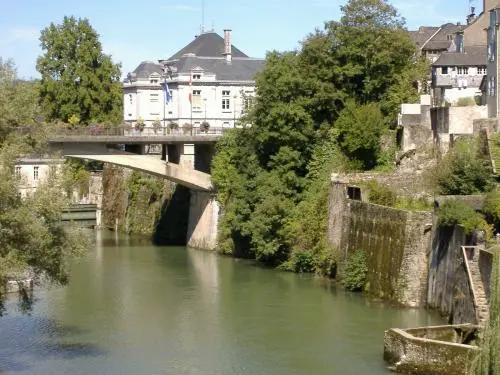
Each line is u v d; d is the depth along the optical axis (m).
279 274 85.19
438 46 133.50
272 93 93.56
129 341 61.00
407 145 90.19
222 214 100.75
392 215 73.00
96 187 134.25
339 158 92.31
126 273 86.38
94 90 134.88
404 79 97.81
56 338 61.78
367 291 75.44
